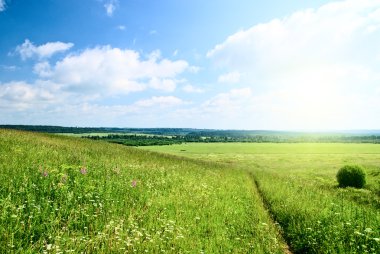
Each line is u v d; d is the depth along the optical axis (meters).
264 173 39.81
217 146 139.88
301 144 174.75
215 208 13.10
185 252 7.70
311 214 12.47
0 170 11.61
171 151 102.94
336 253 8.52
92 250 6.73
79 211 8.78
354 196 21.34
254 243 9.54
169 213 10.84
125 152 33.06
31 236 6.63
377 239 8.44
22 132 34.19
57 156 17.92
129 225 8.48
